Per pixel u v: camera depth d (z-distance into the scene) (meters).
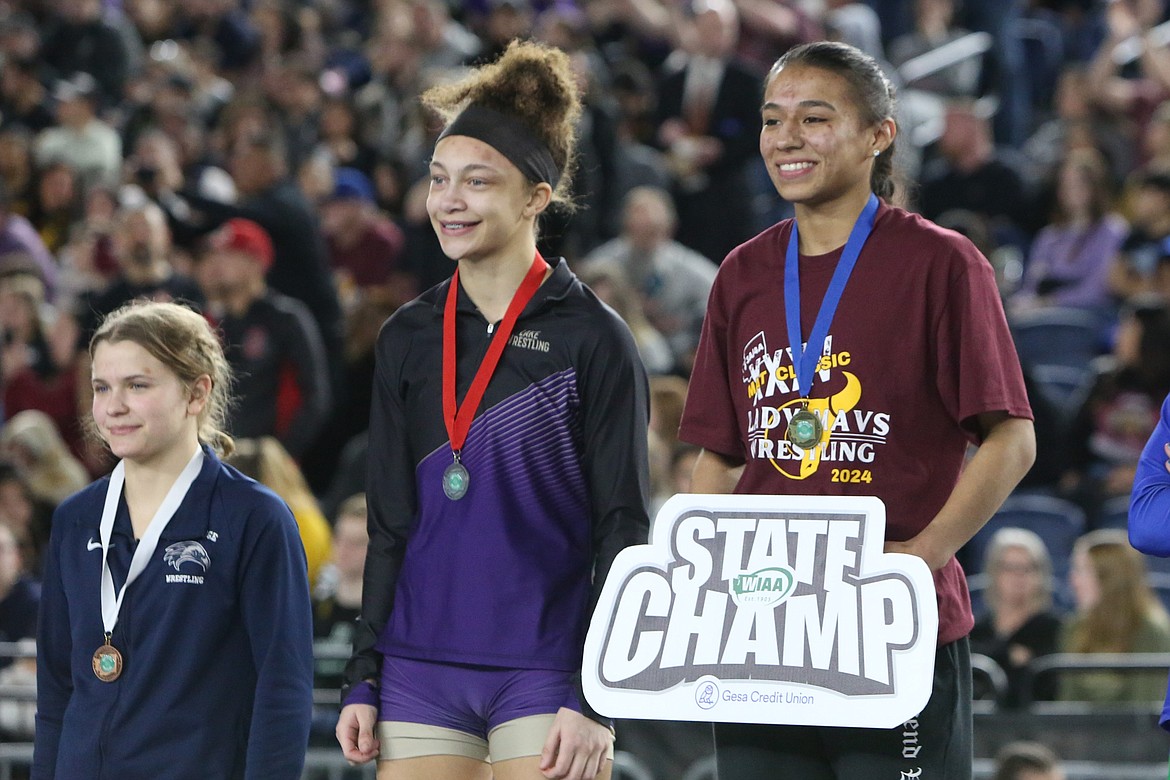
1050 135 25.67
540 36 24.25
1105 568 12.50
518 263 6.83
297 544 6.94
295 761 6.71
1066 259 20.05
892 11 28.98
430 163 6.83
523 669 6.56
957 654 6.25
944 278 6.26
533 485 6.70
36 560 14.98
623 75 22.98
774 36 24.45
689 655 6.07
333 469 18.09
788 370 6.36
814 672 5.93
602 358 6.71
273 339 15.91
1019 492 16.42
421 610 6.70
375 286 20.28
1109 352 18.62
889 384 6.25
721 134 21.81
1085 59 28.89
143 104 24.72
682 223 21.47
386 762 6.67
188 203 19.06
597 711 6.11
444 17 25.67
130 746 6.70
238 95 24.44
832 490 6.25
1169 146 21.28
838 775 6.23
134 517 6.94
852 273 6.34
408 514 6.85
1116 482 15.68
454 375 6.78
